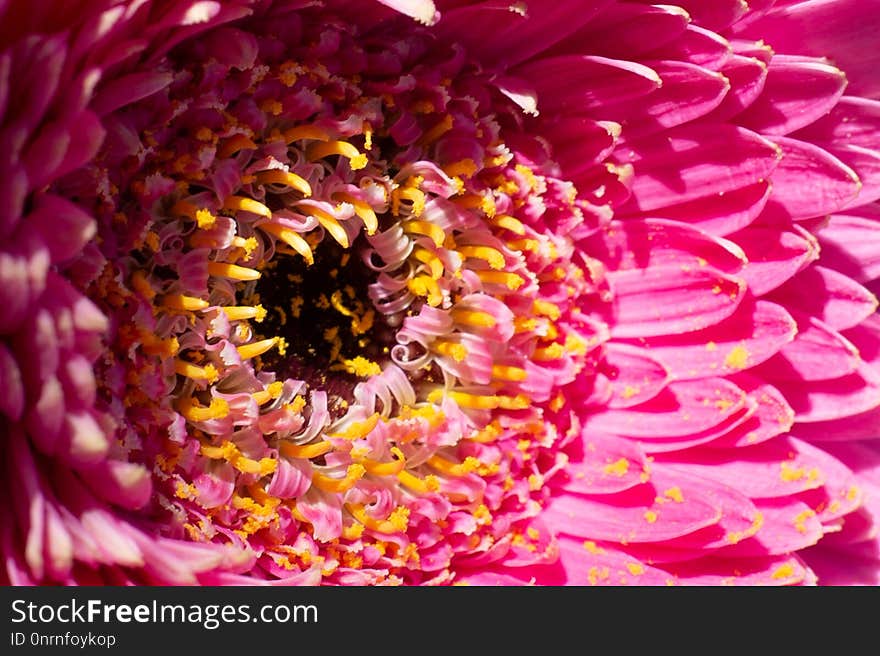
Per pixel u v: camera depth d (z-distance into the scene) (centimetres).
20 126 14
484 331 18
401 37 16
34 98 14
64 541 14
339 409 18
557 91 17
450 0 16
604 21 16
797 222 17
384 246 17
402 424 17
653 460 18
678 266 18
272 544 17
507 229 17
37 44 14
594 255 18
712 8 16
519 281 17
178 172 16
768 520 18
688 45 17
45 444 15
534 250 17
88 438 14
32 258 14
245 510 17
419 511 17
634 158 17
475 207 17
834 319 17
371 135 16
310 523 17
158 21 15
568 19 16
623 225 18
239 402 16
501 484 18
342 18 16
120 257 15
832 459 18
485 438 18
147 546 15
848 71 17
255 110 16
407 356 18
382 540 17
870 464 18
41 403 14
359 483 17
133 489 15
